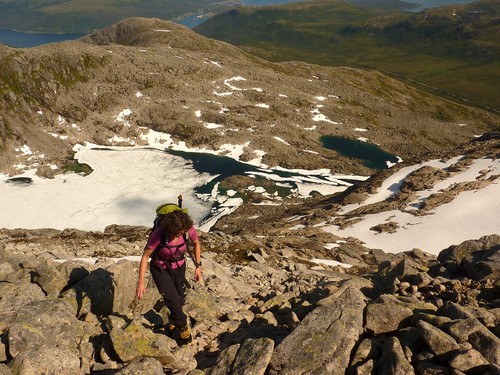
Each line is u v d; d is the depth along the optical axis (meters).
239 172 166.62
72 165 170.12
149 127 198.50
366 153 193.62
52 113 194.12
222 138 189.12
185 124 197.38
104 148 185.50
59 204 143.12
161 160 177.12
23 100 191.25
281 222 64.06
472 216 45.41
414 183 61.50
